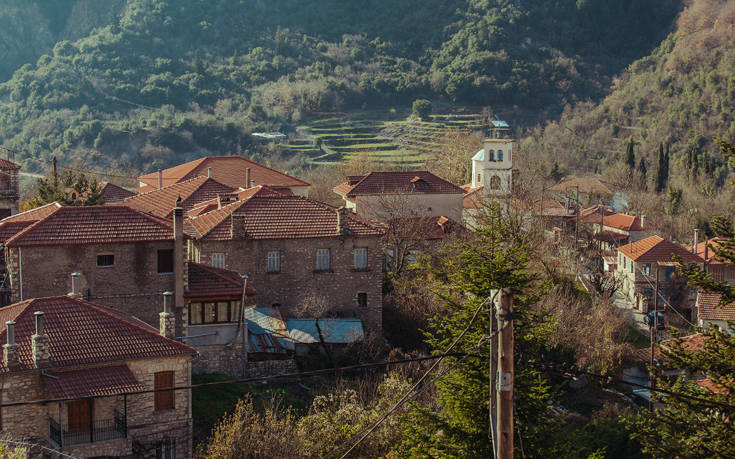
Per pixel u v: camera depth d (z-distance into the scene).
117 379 32.59
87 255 42.94
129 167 151.75
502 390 16.94
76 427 32.44
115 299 43.28
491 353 17.91
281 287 54.62
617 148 189.50
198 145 172.88
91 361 32.69
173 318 35.62
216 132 177.00
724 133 173.38
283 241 54.53
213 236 53.31
